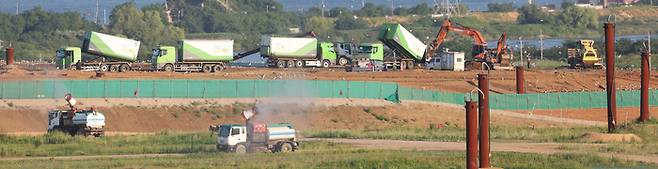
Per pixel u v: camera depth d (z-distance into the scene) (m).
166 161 106.00
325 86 170.12
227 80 167.75
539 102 183.00
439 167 103.00
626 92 188.50
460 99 181.75
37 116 151.00
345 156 111.81
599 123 170.62
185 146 122.94
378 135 142.50
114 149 119.75
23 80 161.50
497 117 172.00
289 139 118.88
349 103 169.25
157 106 159.62
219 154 114.06
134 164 103.25
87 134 137.00
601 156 113.19
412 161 106.12
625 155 117.06
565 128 157.00
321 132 145.25
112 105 157.50
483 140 94.94
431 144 130.25
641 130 144.25
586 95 186.12
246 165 101.94
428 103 176.88
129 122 153.25
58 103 155.75
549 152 118.88
